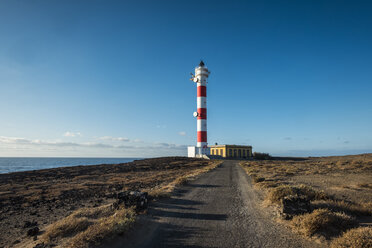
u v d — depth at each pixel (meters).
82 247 6.69
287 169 36.12
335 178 23.67
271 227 9.04
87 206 14.90
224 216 10.80
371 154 84.69
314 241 7.33
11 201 17.78
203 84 88.88
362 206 10.80
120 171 47.00
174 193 16.92
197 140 88.25
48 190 22.67
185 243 7.58
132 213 10.06
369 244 5.99
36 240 8.47
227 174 32.22
